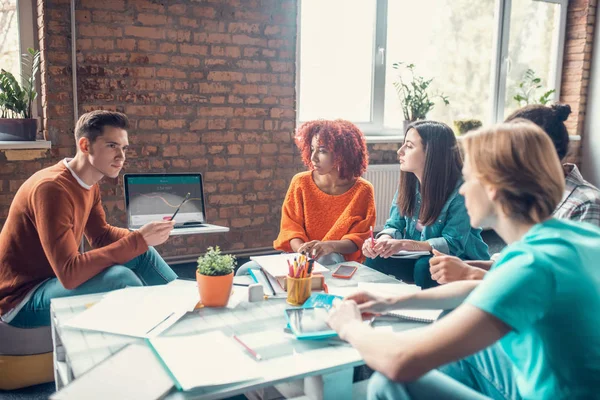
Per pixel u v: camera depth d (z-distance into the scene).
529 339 0.97
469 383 1.32
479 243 2.33
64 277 1.75
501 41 4.82
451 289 1.25
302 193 2.50
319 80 4.21
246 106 3.77
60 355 1.61
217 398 1.09
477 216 1.03
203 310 1.53
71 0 3.19
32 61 3.30
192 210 2.65
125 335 1.34
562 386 0.95
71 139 3.33
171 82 3.52
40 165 3.27
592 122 5.09
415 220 2.40
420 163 2.27
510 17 4.83
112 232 2.26
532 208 0.97
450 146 2.24
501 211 1.00
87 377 1.11
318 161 2.40
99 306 1.51
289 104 3.91
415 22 4.49
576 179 1.69
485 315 0.89
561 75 5.20
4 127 3.15
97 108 3.35
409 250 2.10
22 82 3.31
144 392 1.06
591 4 4.94
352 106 4.39
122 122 1.99
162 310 1.49
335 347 1.30
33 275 1.94
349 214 2.40
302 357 1.24
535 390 0.99
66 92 3.27
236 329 1.40
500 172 0.97
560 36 5.11
